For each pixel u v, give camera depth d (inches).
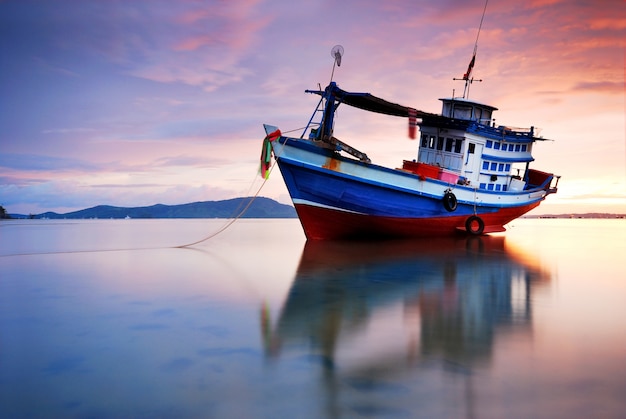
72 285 482.9
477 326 317.1
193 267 615.5
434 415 182.2
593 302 406.0
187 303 392.5
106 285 481.4
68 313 358.0
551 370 230.8
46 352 262.8
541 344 275.3
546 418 180.2
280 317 342.3
